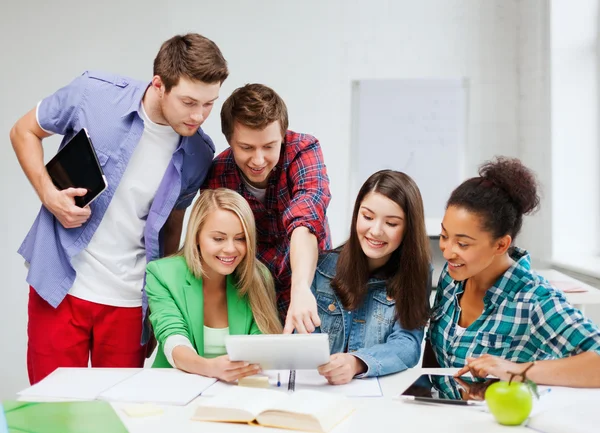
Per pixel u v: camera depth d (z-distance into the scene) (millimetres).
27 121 1854
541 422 1101
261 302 1708
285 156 1850
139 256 1878
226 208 1650
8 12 3451
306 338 1274
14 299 3498
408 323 1568
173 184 1829
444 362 1588
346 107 3381
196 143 1854
